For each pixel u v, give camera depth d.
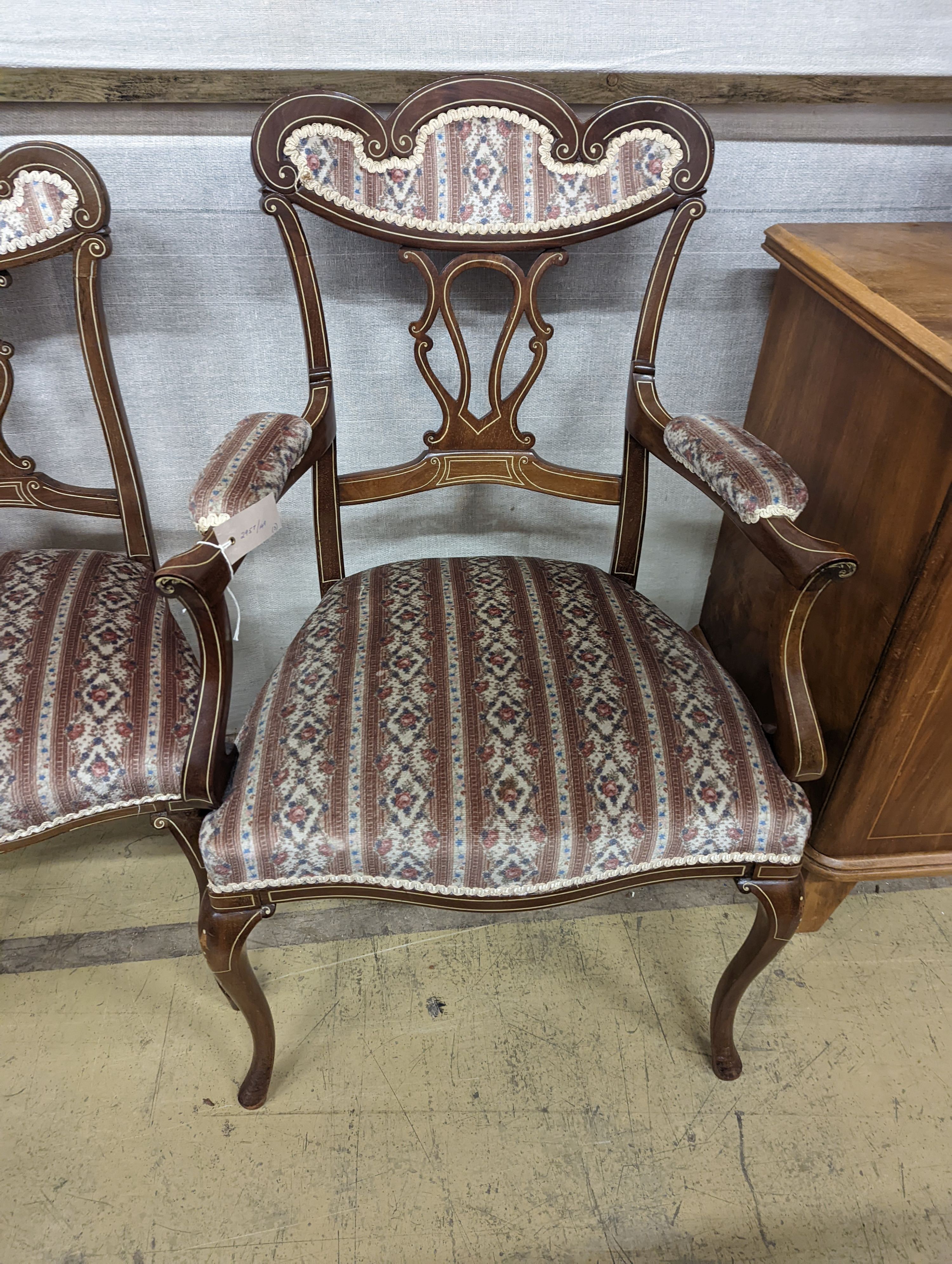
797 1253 0.85
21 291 0.96
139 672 0.82
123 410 0.89
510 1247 0.85
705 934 1.14
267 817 0.71
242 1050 1.00
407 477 0.95
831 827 0.98
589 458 1.18
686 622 1.40
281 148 0.77
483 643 0.83
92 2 0.82
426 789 0.72
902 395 0.78
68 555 0.95
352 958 1.10
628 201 0.83
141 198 0.92
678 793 0.73
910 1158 0.92
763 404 1.06
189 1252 0.84
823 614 0.95
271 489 0.72
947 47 0.93
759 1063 1.00
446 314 0.87
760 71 0.93
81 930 1.12
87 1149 0.91
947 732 0.88
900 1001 1.07
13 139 0.88
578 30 0.89
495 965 1.10
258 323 1.02
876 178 1.00
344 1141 0.92
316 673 0.81
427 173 0.81
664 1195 0.89
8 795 0.75
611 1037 1.02
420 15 0.86
